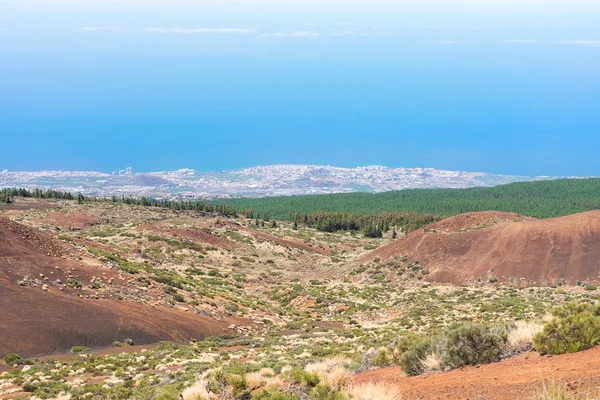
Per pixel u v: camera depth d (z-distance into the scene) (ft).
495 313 165.99
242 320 180.24
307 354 109.09
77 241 245.24
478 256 256.32
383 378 51.62
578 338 43.75
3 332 119.03
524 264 239.50
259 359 110.11
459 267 253.44
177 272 250.57
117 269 189.98
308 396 43.01
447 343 49.70
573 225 252.21
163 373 101.19
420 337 61.62
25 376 97.81
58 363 108.68
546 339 45.47
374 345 112.68
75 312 138.41
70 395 82.84
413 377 48.26
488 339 48.42
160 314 156.66
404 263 273.33
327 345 128.67
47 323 128.47
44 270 158.61
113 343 132.57
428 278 253.44
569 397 28.73
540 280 228.84
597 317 44.55
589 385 30.17
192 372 95.30
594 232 243.40
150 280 191.31
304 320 192.34
